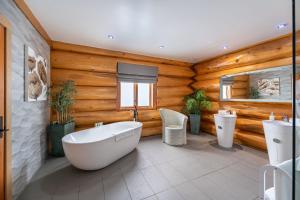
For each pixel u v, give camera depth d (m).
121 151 2.61
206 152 2.97
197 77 4.65
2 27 1.40
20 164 1.73
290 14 1.96
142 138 3.90
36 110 2.19
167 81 4.32
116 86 3.59
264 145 2.88
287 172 0.91
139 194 1.74
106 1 1.72
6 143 1.43
